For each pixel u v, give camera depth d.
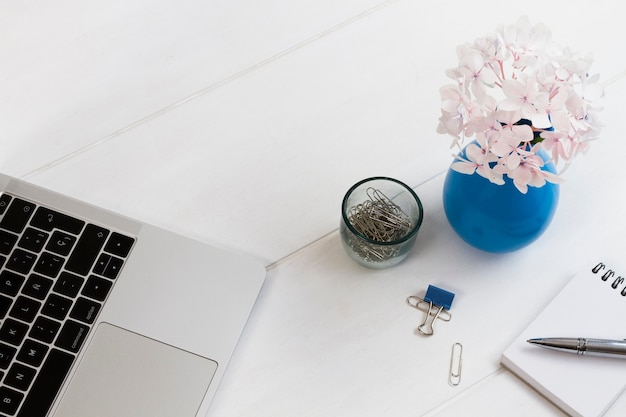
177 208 0.92
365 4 1.03
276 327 0.85
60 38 1.01
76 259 0.83
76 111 0.97
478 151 0.72
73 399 0.78
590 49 1.00
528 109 0.68
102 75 0.99
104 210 0.86
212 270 0.85
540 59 0.72
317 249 0.90
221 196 0.92
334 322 0.85
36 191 0.87
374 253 0.85
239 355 0.83
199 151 0.95
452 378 0.82
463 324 0.85
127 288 0.83
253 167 0.94
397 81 0.99
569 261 0.88
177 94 0.98
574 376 0.80
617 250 0.89
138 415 0.78
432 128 0.96
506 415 0.80
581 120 0.69
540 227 0.82
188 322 0.82
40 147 0.94
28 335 0.80
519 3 1.02
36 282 0.82
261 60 1.00
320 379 0.82
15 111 0.96
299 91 0.98
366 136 0.96
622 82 0.98
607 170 0.93
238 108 0.97
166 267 0.84
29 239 0.84
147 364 0.80
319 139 0.95
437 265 0.88
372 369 0.83
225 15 1.02
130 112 0.97
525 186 0.72
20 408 0.78
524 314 0.85
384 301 0.86
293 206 0.92
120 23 1.02
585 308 0.84
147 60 1.00
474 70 0.71
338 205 0.92
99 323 0.81
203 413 0.79
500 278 0.87
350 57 1.00
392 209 0.88
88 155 0.94
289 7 1.03
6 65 0.99
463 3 1.02
